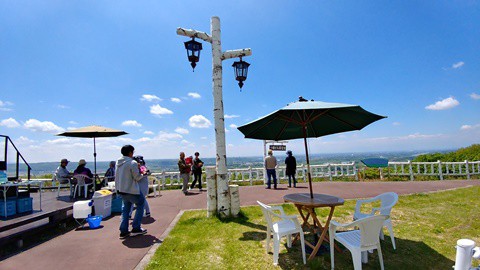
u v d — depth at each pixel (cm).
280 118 520
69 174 978
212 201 712
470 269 299
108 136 995
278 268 414
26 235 548
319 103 444
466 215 707
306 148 496
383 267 386
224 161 708
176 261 436
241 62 749
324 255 453
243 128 529
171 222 691
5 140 748
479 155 2072
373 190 1175
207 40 730
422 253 473
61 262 436
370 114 459
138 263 432
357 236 409
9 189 655
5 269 412
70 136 941
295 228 437
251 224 645
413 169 1672
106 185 1070
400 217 692
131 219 737
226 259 446
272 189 1275
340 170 1672
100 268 412
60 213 660
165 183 1509
